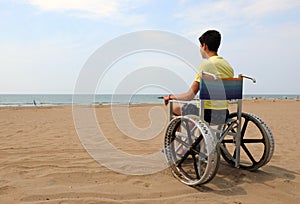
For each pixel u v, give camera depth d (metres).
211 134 2.76
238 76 3.37
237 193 2.77
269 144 3.23
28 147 4.74
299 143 5.27
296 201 2.60
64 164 3.70
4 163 3.71
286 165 3.76
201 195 2.71
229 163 3.72
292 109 14.92
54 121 8.55
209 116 3.18
